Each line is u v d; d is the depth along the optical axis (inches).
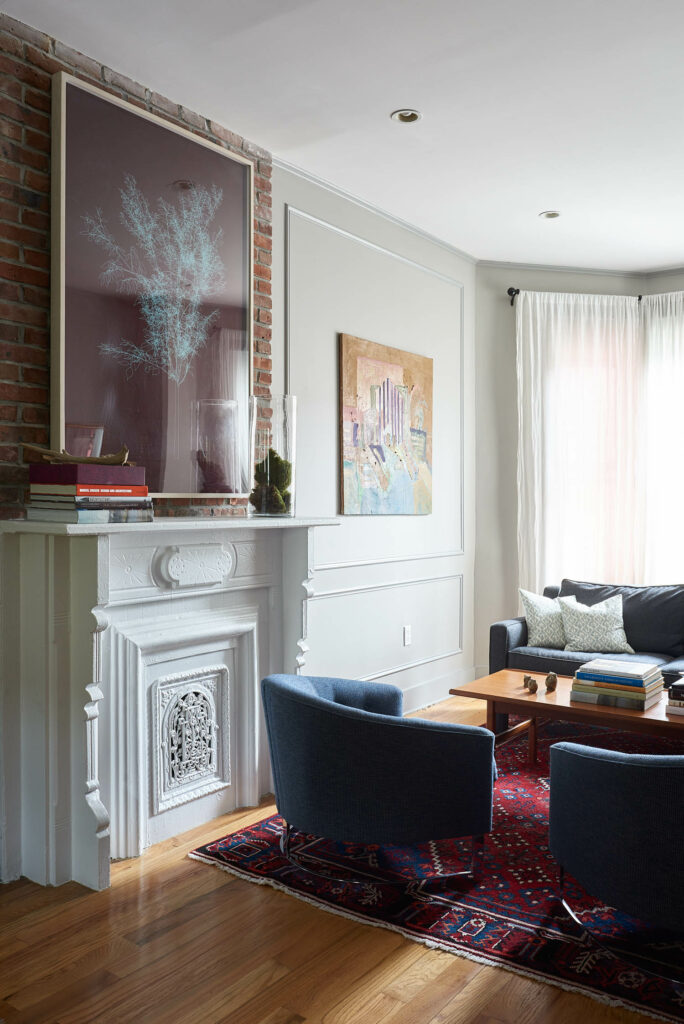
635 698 131.1
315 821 99.6
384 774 95.0
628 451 222.5
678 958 85.0
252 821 123.4
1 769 104.3
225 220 134.8
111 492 101.7
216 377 132.8
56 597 102.6
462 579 215.2
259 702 131.9
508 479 222.1
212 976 81.8
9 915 94.8
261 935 89.7
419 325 195.9
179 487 125.6
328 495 166.6
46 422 110.0
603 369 222.8
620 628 179.8
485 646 221.5
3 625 104.1
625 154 151.3
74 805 103.7
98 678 102.6
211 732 124.2
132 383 118.8
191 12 105.3
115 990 79.5
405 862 108.3
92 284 113.0
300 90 126.6
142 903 97.4
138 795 111.0
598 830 82.6
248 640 129.9
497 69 120.2
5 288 104.7
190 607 120.0
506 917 93.5
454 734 95.0
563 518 219.9
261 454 129.6
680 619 178.7
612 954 85.6
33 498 102.0
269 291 147.1
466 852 111.7
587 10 104.9
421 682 197.9
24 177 106.9
